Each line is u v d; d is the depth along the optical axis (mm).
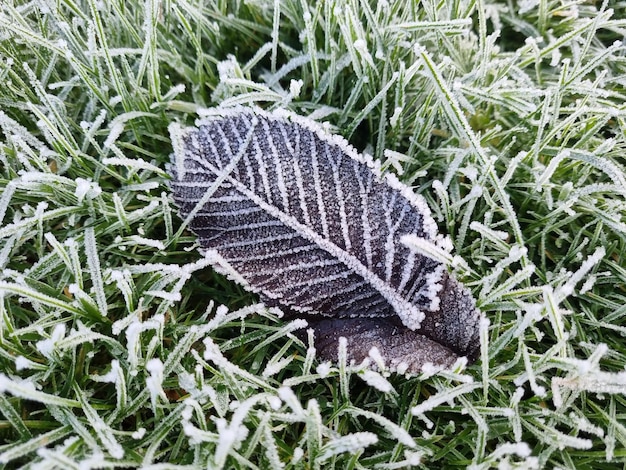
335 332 109
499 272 107
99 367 112
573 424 102
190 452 100
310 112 133
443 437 108
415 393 107
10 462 100
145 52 123
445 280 105
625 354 114
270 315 110
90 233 111
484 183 117
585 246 124
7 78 130
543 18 145
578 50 141
